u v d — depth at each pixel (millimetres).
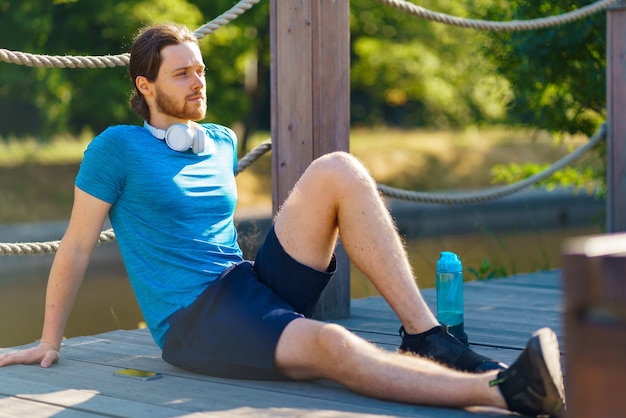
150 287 4480
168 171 4547
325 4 6371
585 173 13984
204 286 4414
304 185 4246
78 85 27359
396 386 3805
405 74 35688
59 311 4715
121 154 4512
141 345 5293
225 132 4926
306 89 6348
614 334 1951
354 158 4238
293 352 4043
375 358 3875
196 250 4512
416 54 34625
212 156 4746
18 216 24719
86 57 6027
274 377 4180
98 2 26234
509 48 13031
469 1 13656
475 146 37906
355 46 35062
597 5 8992
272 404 3865
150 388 4180
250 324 4164
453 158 36375
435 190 33750
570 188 28641
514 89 13398
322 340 3957
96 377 4414
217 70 29656
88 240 4605
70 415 3750
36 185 26750
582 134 13797
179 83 4586
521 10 12672
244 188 29609
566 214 28078
